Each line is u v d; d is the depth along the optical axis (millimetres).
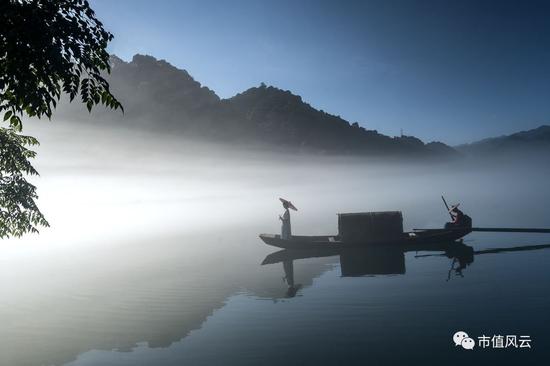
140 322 12203
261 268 19953
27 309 13828
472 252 21922
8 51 4621
